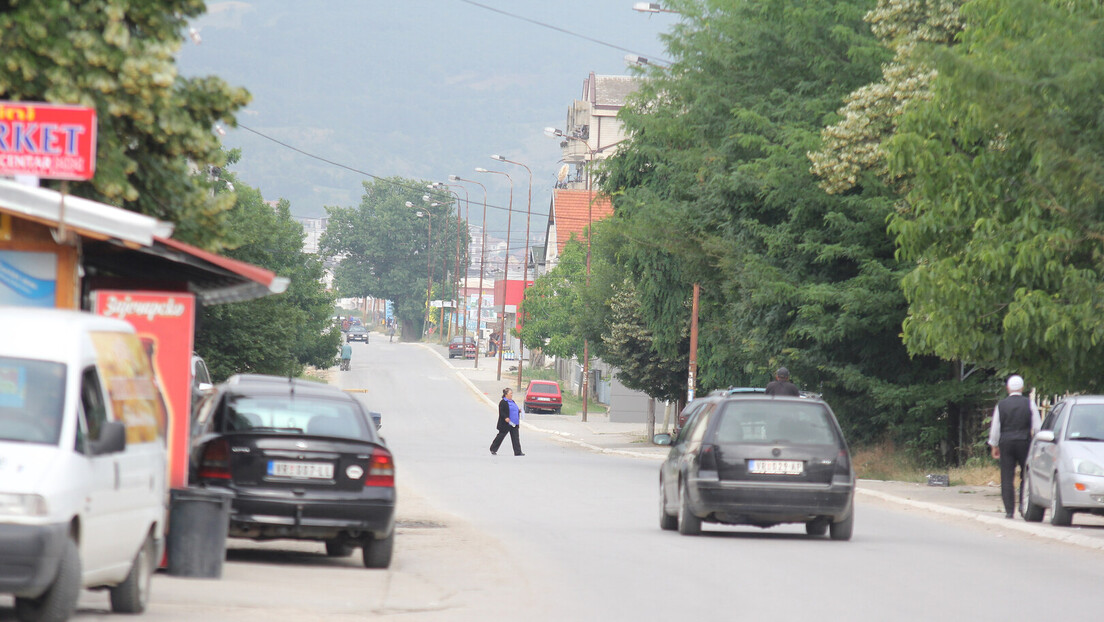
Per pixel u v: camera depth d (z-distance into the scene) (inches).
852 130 1935.3
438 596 720.3
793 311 2164.1
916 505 1480.1
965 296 1407.5
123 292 768.9
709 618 650.8
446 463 2338.8
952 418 2164.1
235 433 831.1
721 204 2277.3
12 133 706.2
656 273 2886.3
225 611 629.6
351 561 924.6
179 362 770.8
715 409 1074.1
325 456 832.3
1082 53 1184.2
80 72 842.8
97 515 540.7
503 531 1132.5
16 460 510.3
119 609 601.3
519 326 5920.3
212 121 948.0
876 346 2156.7
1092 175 1200.8
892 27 1950.1
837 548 995.9
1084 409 1232.8
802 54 2298.2
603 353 3634.4
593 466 2352.4
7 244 758.5
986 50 1275.8
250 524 817.5
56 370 546.3
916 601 713.6
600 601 706.2
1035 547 1040.8
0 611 527.5
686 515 1075.9
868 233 2066.9
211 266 755.4
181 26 904.3
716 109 2384.4
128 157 882.8
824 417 1066.1
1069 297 1333.7
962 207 1435.8
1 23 820.0
